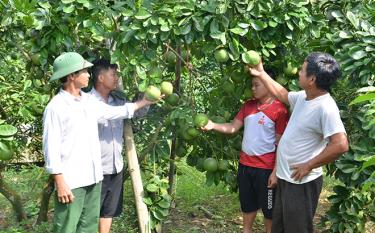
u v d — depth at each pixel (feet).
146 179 16.21
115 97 13.93
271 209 14.02
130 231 16.49
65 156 11.89
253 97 14.25
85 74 12.01
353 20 13.17
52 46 12.85
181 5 12.31
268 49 13.47
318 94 11.60
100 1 12.09
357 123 13.69
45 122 11.64
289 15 12.82
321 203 20.18
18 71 17.52
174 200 19.33
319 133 11.69
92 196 12.66
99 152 12.52
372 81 12.76
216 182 15.12
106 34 12.57
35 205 19.12
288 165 12.11
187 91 16.37
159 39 12.59
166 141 14.92
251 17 12.95
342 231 14.74
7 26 13.55
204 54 14.60
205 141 15.40
